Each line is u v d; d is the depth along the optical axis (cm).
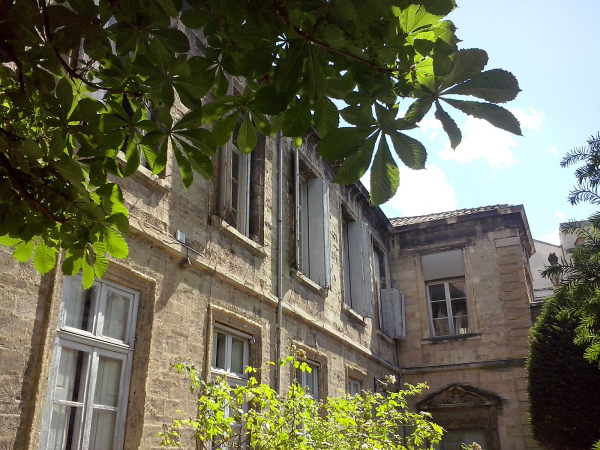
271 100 301
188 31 882
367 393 827
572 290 566
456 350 1723
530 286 2003
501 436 1593
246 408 837
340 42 294
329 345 1244
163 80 345
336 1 288
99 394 630
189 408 745
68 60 616
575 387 1188
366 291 1499
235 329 907
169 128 349
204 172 361
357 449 641
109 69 364
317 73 299
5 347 518
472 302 1755
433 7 279
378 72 310
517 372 1634
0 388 507
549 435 1209
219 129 355
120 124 346
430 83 279
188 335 773
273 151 1138
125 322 685
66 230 350
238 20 315
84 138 335
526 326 1664
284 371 1017
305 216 1320
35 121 351
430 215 2014
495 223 1805
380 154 296
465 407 1650
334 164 1460
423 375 1733
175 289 763
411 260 1877
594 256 566
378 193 300
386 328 1712
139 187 728
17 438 512
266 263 1029
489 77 263
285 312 1061
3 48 320
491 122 273
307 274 1272
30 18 316
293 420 647
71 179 312
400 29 288
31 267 556
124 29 341
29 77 348
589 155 561
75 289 622
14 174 311
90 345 623
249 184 1045
